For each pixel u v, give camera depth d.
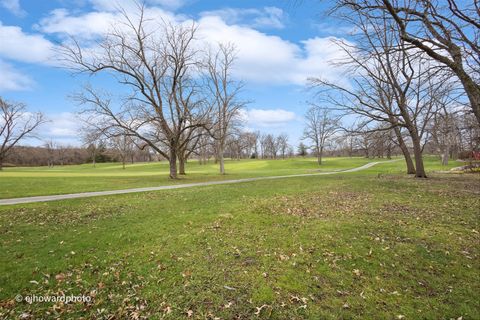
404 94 17.58
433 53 5.89
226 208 10.33
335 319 3.99
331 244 6.63
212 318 4.04
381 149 20.58
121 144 55.06
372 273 5.28
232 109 34.06
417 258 5.85
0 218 9.38
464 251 6.11
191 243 6.88
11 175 29.14
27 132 52.00
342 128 17.97
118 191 16.47
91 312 4.26
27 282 5.14
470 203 10.21
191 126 25.45
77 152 94.38
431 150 39.41
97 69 22.08
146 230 7.98
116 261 5.99
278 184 18.34
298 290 4.72
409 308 4.21
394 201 10.95
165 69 25.27
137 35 23.48
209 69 33.25
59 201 12.58
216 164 67.75
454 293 4.58
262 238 7.14
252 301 4.43
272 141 118.50
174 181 23.44
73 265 5.81
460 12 5.70
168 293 4.70
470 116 9.84
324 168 52.91
